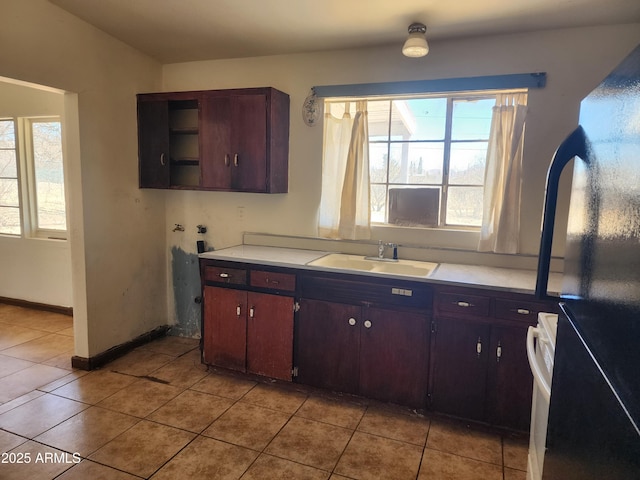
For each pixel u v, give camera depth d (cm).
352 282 257
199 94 310
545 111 260
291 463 211
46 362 316
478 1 223
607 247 73
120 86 315
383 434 236
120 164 321
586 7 224
